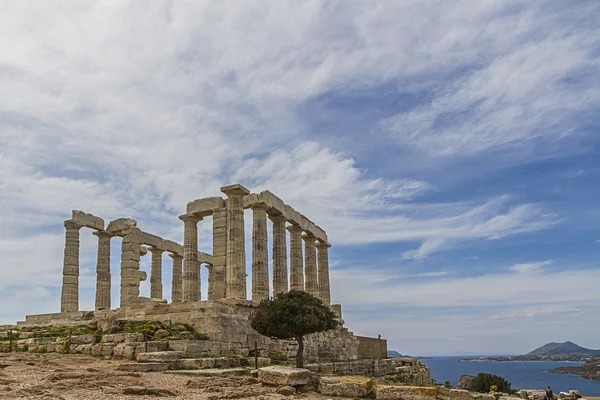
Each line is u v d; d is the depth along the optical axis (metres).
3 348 35.28
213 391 21.22
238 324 37.44
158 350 30.91
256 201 49.94
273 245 53.06
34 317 50.62
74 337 34.28
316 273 61.38
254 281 49.16
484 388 71.06
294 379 23.50
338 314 63.38
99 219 59.12
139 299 56.31
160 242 63.75
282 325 29.31
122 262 56.56
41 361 28.28
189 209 51.44
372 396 23.88
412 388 23.92
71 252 56.25
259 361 32.56
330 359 46.94
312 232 60.47
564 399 52.56
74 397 17.92
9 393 17.98
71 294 55.38
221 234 49.28
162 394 19.73
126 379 22.72
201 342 32.47
